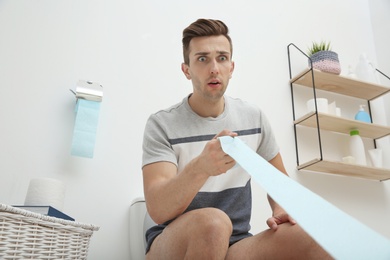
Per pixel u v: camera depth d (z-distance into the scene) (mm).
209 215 833
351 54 2449
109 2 1921
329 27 2453
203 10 2113
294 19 2354
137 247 1438
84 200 1554
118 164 1655
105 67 1793
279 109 2066
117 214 1576
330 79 2139
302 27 2355
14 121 1569
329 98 2256
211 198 1131
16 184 1490
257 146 1312
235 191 1160
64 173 1564
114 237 1538
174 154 1144
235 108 1306
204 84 1155
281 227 921
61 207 1338
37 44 1714
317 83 2174
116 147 1679
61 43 1756
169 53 1944
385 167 2223
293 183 510
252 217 1756
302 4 2428
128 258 1521
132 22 1929
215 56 1164
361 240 384
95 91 1653
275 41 2230
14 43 1679
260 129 1307
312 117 1987
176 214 953
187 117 1222
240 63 2076
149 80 1853
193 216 851
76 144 1545
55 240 1037
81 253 1149
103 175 1615
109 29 1868
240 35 2146
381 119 2352
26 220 955
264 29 2230
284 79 2156
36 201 1289
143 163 1107
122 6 1940
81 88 1637
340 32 2479
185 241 832
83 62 1762
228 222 841
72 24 1807
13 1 1739
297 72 2207
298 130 2068
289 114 2084
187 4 2088
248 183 1216
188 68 1244
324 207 442
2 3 1717
